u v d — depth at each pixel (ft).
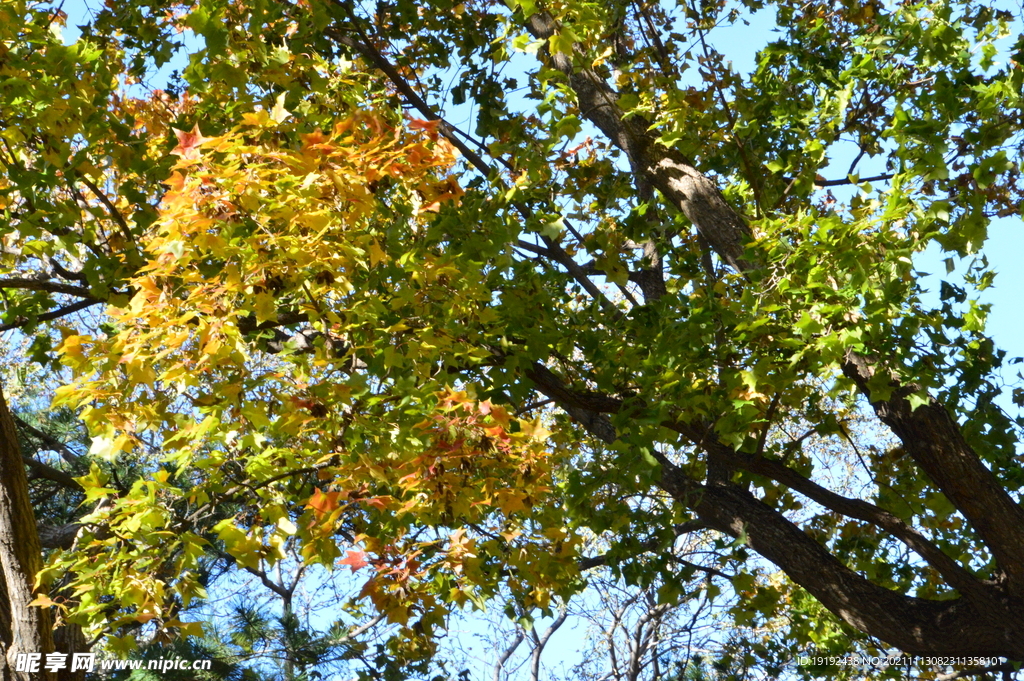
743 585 20.85
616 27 19.36
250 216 11.11
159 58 17.46
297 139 14.25
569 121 15.40
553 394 16.89
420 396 13.17
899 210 13.24
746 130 17.40
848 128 19.35
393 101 21.26
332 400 12.27
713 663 31.14
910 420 16.48
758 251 14.85
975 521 16.49
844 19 23.54
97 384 12.10
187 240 11.05
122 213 19.83
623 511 19.49
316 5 15.96
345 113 15.02
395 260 13.62
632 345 17.29
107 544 12.02
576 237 20.35
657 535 20.25
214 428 11.76
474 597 13.61
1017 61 16.44
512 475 13.07
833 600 18.44
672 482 20.03
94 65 14.92
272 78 14.97
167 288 11.29
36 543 13.03
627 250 21.45
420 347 13.14
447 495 12.63
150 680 17.69
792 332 14.57
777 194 19.38
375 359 13.53
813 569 18.66
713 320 16.28
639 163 18.57
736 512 19.51
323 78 15.43
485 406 12.27
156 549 12.07
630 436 15.24
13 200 16.76
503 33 15.44
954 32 14.87
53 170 14.75
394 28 21.36
